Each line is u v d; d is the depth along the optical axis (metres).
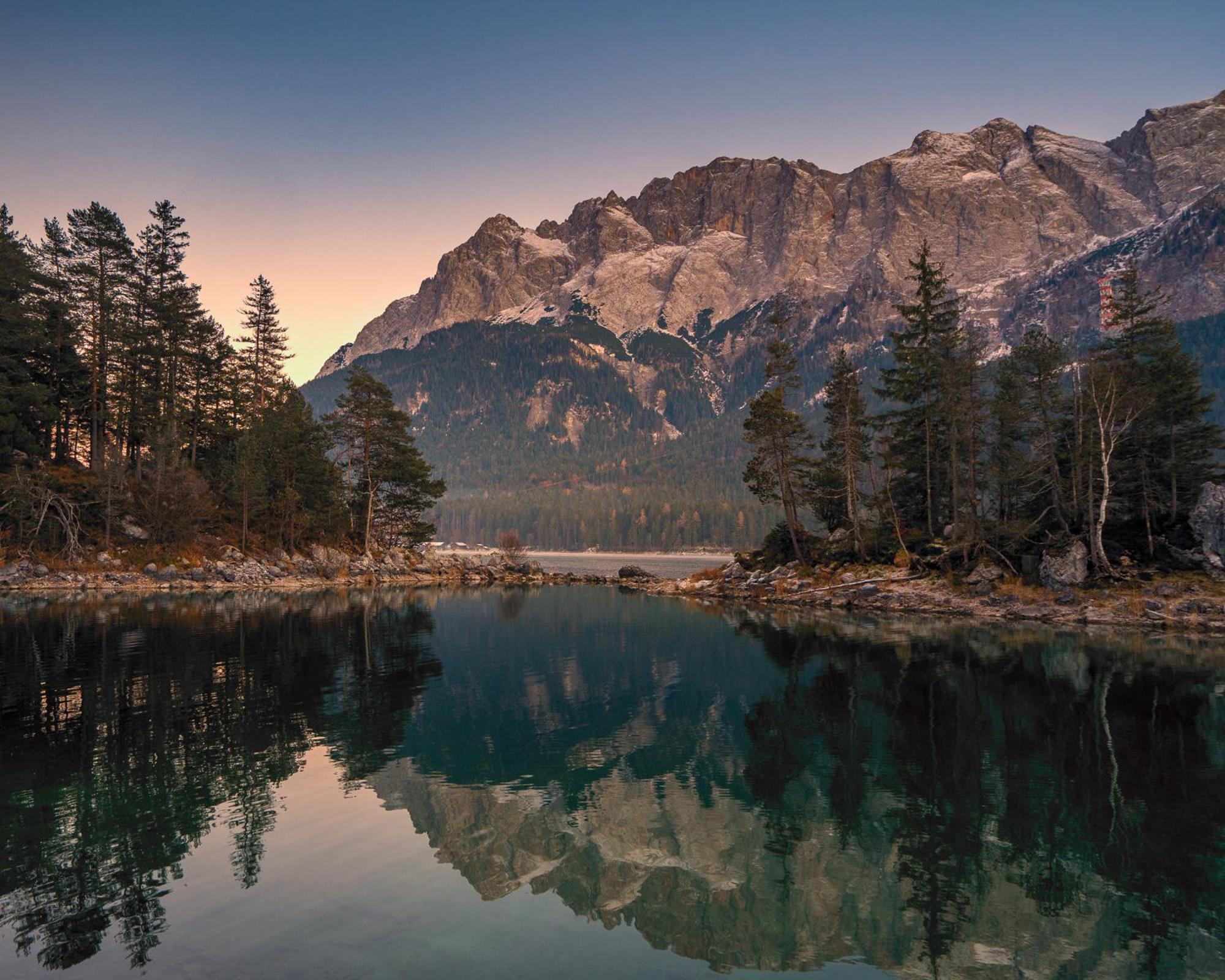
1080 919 11.21
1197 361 55.28
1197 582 49.06
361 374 95.94
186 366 88.94
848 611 57.44
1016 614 51.09
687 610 60.12
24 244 75.69
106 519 72.88
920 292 65.44
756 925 10.95
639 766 18.77
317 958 9.81
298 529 85.56
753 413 72.81
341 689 27.61
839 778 17.75
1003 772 18.11
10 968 9.46
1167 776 17.70
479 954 9.96
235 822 14.78
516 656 36.00
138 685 27.45
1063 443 60.56
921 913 11.52
